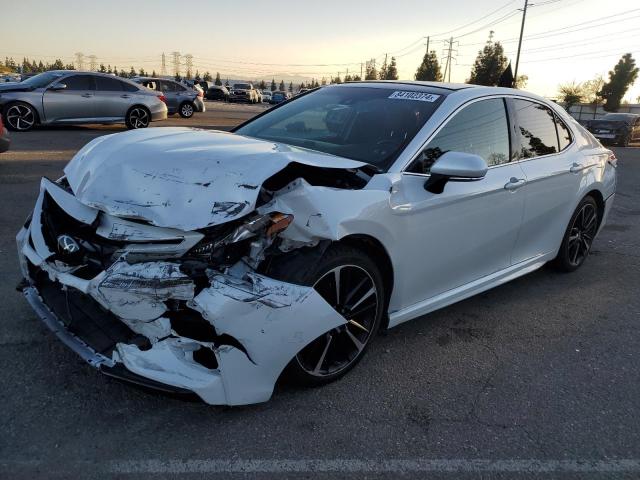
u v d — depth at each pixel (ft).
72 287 8.04
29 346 9.97
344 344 9.61
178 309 7.59
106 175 8.68
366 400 9.20
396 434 8.36
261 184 7.95
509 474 7.68
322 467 7.54
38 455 7.33
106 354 7.88
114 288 7.49
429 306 11.16
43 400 8.49
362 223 8.86
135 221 7.91
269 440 7.99
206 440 7.89
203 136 10.35
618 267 17.54
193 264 7.57
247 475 7.28
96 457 7.39
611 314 13.70
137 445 7.67
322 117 12.31
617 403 9.68
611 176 16.80
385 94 12.46
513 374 10.44
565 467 7.90
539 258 14.47
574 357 11.32
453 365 10.63
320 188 8.61
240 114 84.43
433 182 9.95
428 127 10.78
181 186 8.07
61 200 8.87
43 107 40.55
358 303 9.39
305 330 8.24
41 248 8.93
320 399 9.12
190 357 7.62
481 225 11.62
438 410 9.07
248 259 7.95
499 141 12.34
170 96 64.39
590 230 16.63
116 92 43.83
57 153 31.45
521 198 12.62
